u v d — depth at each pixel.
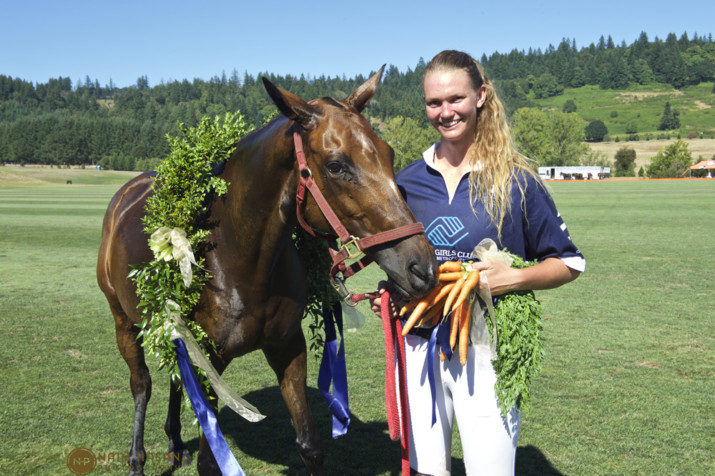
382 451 3.68
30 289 8.90
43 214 23.73
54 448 3.65
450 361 2.29
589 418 4.07
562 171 90.94
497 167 2.23
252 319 2.57
